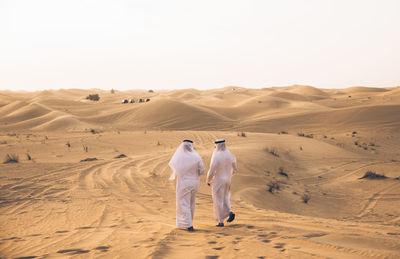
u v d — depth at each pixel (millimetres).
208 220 7516
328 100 104312
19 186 11297
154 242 5062
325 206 11883
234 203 10172
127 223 6805
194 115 53969
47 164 16469
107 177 13359
